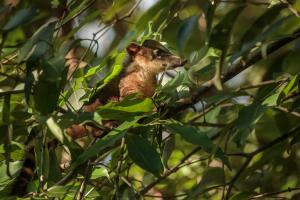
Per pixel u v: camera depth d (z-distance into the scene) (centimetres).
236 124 894
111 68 964
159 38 1053
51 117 809
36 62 843
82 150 915
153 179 1157
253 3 905
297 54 974
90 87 1050
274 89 945
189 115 1166
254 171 1127
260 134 1228
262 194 1015
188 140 823
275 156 1094
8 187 946
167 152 1021
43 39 844
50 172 912
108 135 826
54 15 997
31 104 909
